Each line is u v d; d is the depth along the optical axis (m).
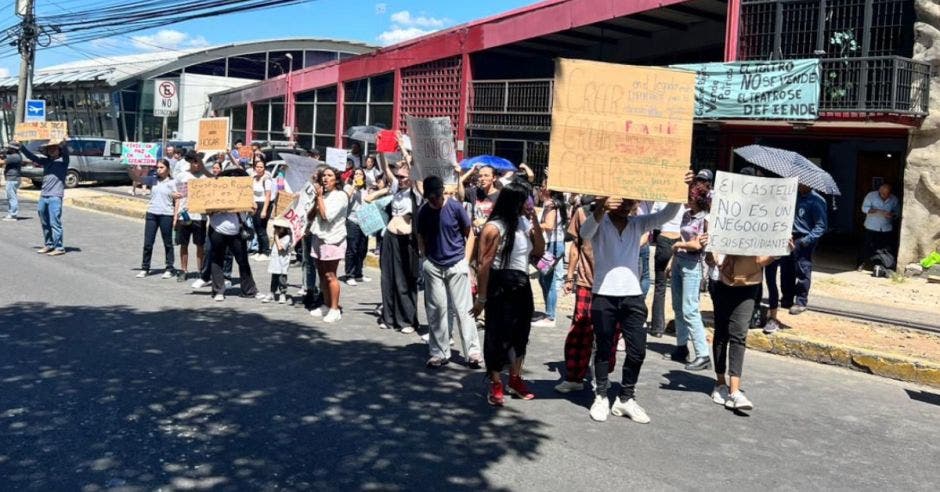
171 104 20.52
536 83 19.39
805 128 15.18
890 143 18.28
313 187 9.28
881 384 7.67
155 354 7.29
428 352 7.90
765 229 6.20
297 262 14.11
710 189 7.61
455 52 21.38
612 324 6.00
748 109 14.08
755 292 6.45
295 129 29.09
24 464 4.75
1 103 51.12
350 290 11.52
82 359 7.02
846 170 19.11
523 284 6.34
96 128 40.22
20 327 8.11
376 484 4.68
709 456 5.39
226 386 6.43
